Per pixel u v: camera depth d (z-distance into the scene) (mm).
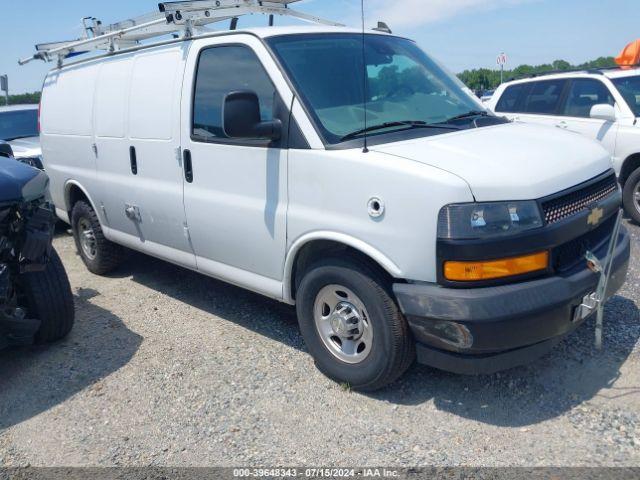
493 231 2936
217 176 4156
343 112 3652
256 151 3816
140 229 5160
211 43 4203
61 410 3656
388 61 4203
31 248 3826
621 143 7156
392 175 3104
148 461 3117
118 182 5238
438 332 3066
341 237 3373
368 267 3326
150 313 5074
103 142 5375
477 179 2975
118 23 5723
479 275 2961
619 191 3818
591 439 3012
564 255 3229
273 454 3096
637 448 2918
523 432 3113
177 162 4500
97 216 5805
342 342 3609
